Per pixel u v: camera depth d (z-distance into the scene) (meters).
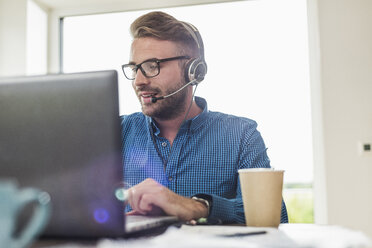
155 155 1.43
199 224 0.85
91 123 0.58
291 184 2.41
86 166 0.58
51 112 0.60
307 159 2.46
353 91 2.39
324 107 2.39
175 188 1.38
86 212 0.58
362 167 2.34
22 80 0.61
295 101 2.44
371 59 2.39
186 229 0.70
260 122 2.38
